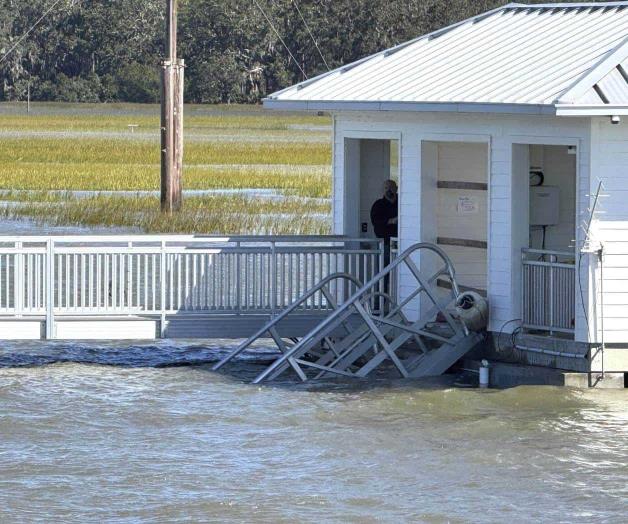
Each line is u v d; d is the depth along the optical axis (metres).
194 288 57.34
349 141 61.47
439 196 58.09
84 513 38.16
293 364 54.69
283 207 124.12
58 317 56.41
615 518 37.91
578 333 51.84
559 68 53.19
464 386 53.59
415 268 55.06
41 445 44.91
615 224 51.19
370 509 38.62
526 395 51.28
